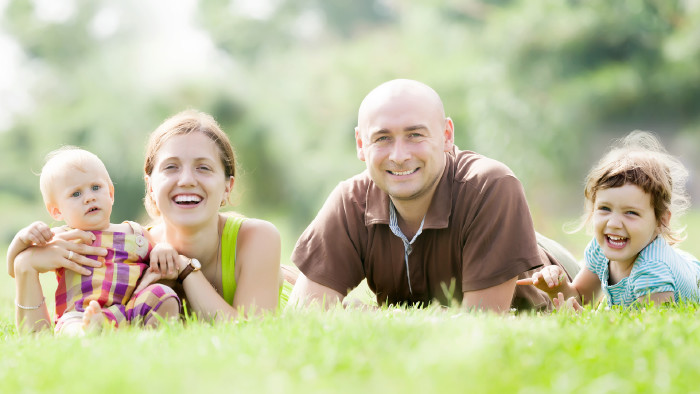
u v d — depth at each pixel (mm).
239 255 5824
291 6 48406
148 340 4242
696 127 26719
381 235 6086
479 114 26844
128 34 49250
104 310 5156
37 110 44344
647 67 26359
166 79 35312
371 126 5652
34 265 5273
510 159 26156
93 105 36750
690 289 6285
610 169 6289
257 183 33250
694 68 26281
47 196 5488
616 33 26094
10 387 3566
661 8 26844
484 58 27875
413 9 33781
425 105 5633
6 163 42281
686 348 3771
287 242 28094
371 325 4227
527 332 4055
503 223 5750
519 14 27438
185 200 5570
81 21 48625
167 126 5719
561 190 26547
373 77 31562
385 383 3176
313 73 33938
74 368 3674
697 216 24859
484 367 3354
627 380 3258
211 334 4344
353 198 6156
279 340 3988
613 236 6297
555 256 7262
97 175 5461
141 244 5520
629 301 6395
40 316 5363
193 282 5551
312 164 31562
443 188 5879
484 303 5801
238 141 33594
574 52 26453
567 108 26375
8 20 48781
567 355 3619
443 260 6016
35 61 49156
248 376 3359
